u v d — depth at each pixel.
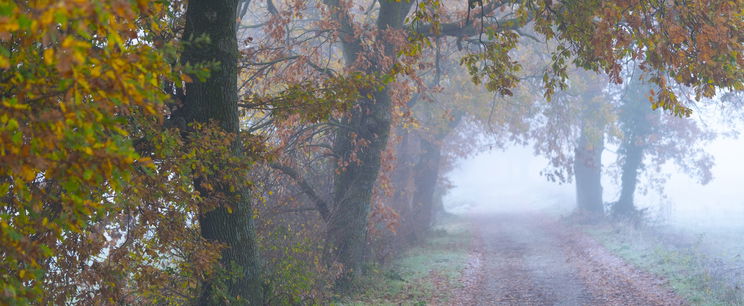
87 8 3.06
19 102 3.94
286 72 15.90
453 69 26.70
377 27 16.70
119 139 3.99
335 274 14.91
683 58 9.72
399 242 24.64
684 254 18.73
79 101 3.73
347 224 16.61
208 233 9.87
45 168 3.86
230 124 9.23
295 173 14.79
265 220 13.41
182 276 9.44
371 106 16.67
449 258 22.67
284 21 16.45
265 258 12.34
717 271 15.63
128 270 8.23
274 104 9.85
